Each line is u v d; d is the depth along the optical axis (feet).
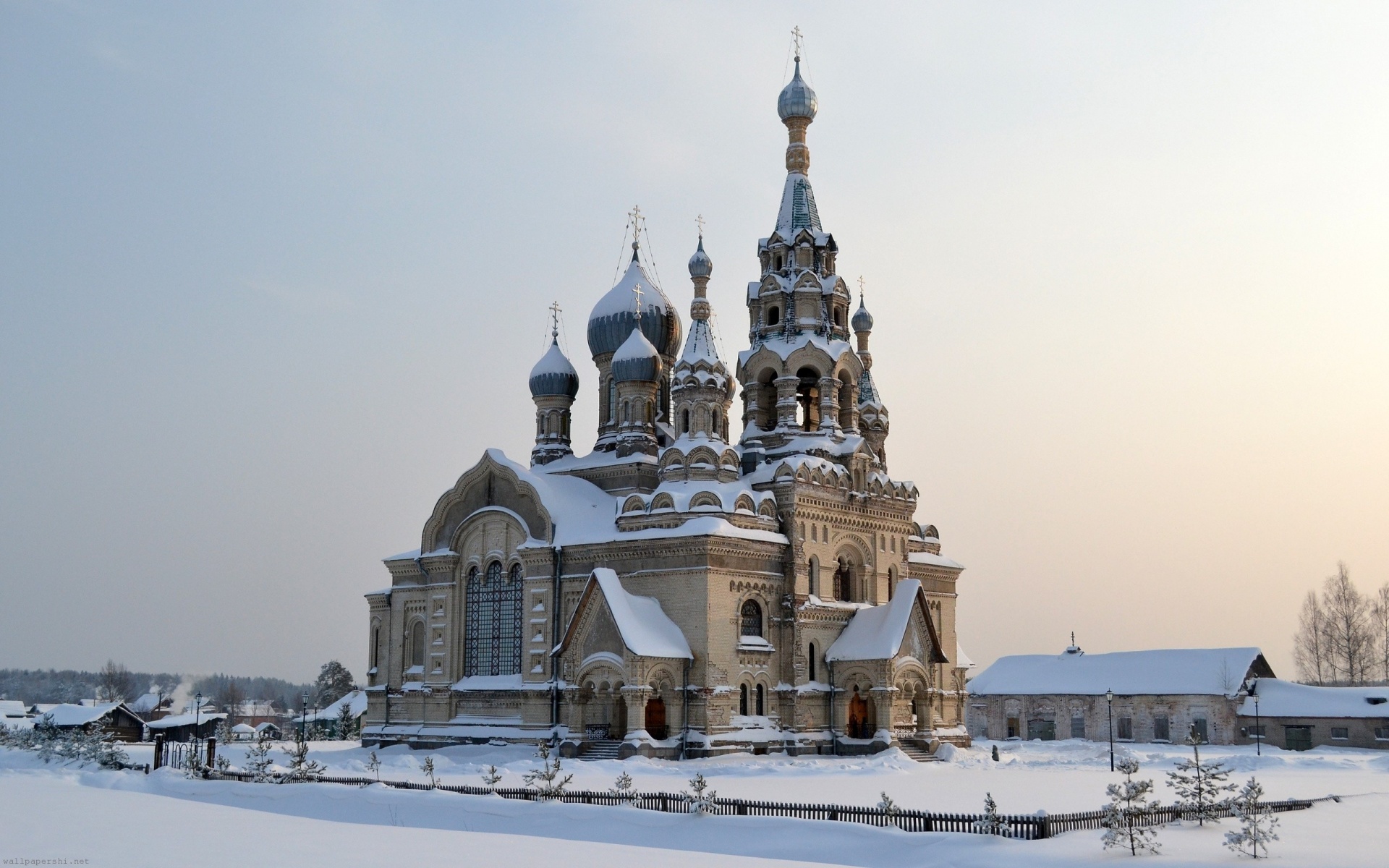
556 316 370.32
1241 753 321.93
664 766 248.93
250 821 154.20
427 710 321.52
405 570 337.52
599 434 353.51
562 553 300.61
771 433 323.16
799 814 149.69
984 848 128.47
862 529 313.12
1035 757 308.81
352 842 133.08
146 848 126.82
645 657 266.57
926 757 288.30
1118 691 388.16
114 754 251.39
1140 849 128.36
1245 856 125.90
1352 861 123.13
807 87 346.33
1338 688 365.20
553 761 246.06
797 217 339.16
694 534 276.82
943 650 318.24
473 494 325.42
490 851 125.90
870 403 345.92
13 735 273.95
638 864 116.47
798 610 289.53
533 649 299.58
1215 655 384.27
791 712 285.64
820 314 329.93
